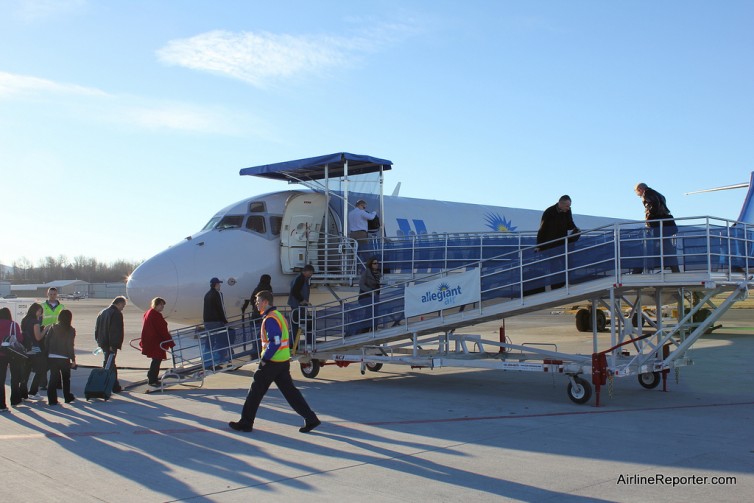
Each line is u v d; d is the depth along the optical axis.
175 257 15.31
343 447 8.21
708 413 10.37
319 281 15.38
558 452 7.85
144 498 6.26
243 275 15.44
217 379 15.62
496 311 12.24
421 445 8.27
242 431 9.20
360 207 16.41
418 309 13.26
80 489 6.57
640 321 12.73
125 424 9.88
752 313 42.84
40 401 12.33
